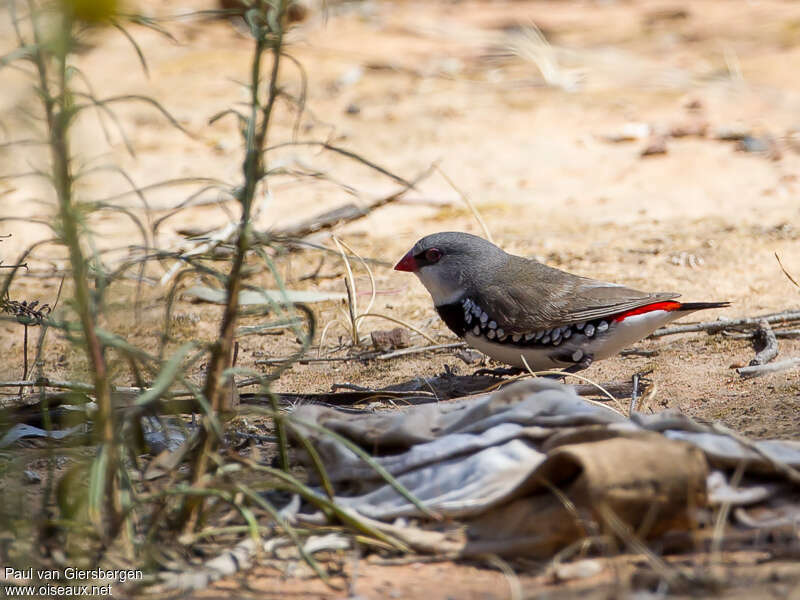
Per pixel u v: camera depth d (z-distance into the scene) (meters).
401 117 21.06
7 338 11.35
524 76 23.78
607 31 28.12
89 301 5.69
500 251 9.67
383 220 15.91
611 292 9.22
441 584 5.62
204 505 6.26
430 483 6.42
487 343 9.45
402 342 10.90
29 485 7.05
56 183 5.44
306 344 6.09
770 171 17.25
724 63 24.06
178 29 26.84
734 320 10.59
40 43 5.28
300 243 6.18
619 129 19.86
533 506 5.91
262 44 5.82
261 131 5.91
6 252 14.23
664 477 5.68
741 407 8.35
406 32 28.06
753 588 5.25
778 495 6.18
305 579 5.77
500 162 18.53
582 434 6.31
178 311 12.03
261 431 8.22
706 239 14.06
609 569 5.62
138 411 6.21
